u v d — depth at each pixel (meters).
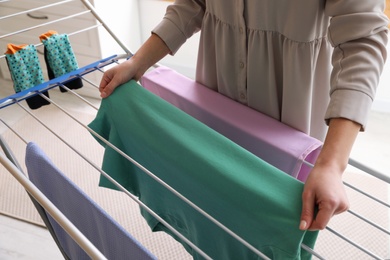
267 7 0.76
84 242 0.61
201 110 0.89
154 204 0.91
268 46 0.81
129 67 0.89
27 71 1.02
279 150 0.76
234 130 0.84
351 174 1.87
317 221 0.57
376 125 2.17
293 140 0.77
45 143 2.07
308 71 0.79
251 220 0.65
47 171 0.85
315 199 0.60
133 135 0.81
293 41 0.77
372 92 0.64
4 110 2.30
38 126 2.19
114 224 0.70
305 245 0.65
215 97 0.92
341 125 0.63
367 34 0.65
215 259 0.82
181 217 0.84
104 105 0.87
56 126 2.19
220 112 0.87
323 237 1.59
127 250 0.70
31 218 1.69
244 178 0.67
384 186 1.80
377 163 1.93
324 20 0.75
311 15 0.73
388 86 2.19
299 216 0.61
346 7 0.66
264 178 0.67
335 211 0.58
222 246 0.76
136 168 0.88
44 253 1.56
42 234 1.63
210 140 0.75
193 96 0.93
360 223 1.64
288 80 0.81
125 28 2.35
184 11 0.94
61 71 1.07
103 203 1.76
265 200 0.64
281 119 0.89
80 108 2.31
